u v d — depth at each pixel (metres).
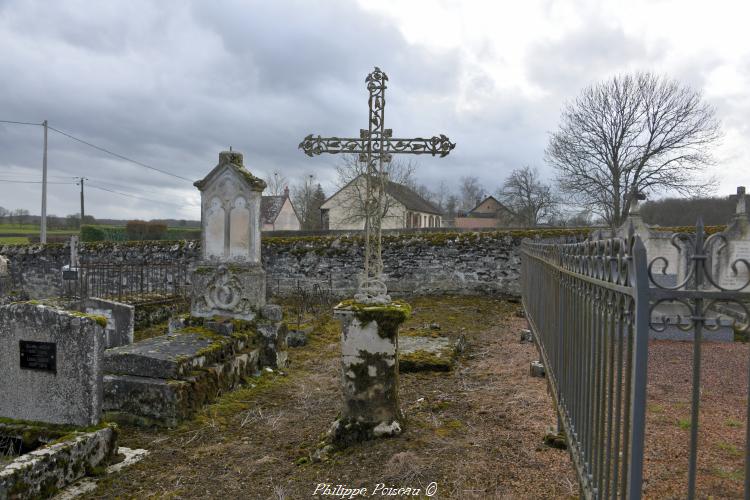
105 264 14.04
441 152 5.09
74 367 4.64
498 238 14.20
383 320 4.62
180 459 4.72
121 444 5.11
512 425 4.78
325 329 10.60
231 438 5.17
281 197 44.44
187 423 5.59
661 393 5.68
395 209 35.72
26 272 16.72
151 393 5.57
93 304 9.15
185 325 7.86
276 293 15.12
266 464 4.49
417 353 7.27
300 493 3.85
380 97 5.09
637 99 27.36
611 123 28.17
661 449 4.11
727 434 4.42
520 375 6.54
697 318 1.88
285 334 8.02
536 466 3.89
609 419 2.48
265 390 6.77
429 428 4.79
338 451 4.53
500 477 3.75
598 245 2.79
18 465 3.88
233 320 7.67
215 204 8.15
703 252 1.88
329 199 39.94
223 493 4.00
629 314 2.13
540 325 6.47
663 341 8.46
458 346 7.98
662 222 29.50
